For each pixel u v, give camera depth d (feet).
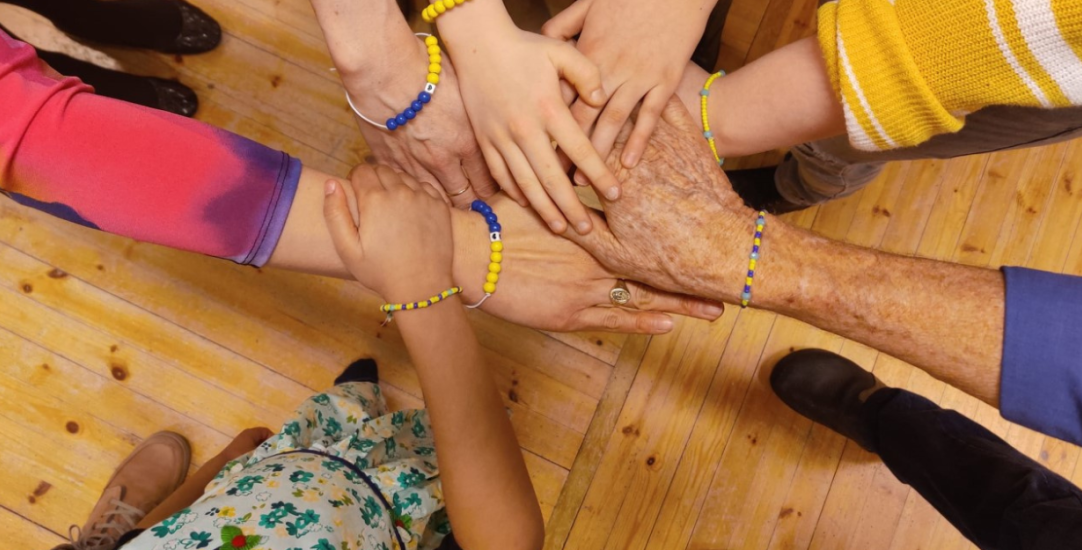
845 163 3.40
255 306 4.82
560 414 4.84
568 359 4.89
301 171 2.47
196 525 2.73
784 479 4.85
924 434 3.92
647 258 2.61
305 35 5.00
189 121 2.29
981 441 3.76
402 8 4.52
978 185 5.07
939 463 3.79
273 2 5.00
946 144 2.79
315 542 2.77
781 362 4.81
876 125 2.12
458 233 2.75
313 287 4.86
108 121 2.12
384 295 2.52
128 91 4.42
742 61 5.02
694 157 2.58
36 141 2.04
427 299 2.49
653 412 4.87
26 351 4.66
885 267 2.24
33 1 3.98
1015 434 4.85
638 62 2.55
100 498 4.39
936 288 2.13
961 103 1.98
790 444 4.88
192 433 4.70
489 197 3.10
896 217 5.02
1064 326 1.90
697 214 2.48
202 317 4.78
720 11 3.72
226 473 3.63
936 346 2.11
